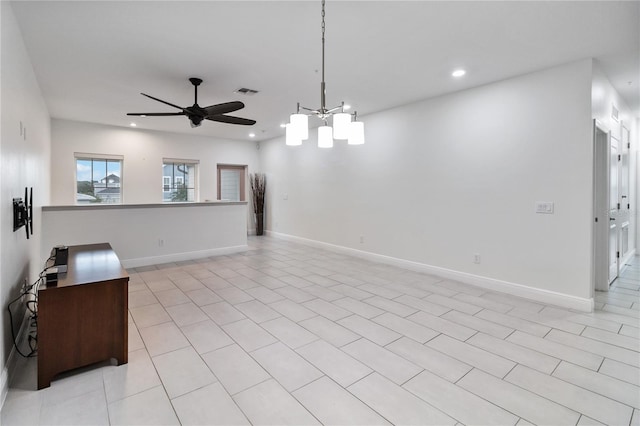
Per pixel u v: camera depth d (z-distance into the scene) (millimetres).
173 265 5395
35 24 2680
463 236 4359
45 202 5000
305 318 3201
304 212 7324
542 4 2363
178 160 7609
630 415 1843
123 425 1773
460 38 2906
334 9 2451
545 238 3615
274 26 2719
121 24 2693
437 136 4617
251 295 3879
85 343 2246
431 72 3693
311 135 7008
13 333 2391
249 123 4398
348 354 2518
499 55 3238
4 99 2164
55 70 3648
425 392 2053
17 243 2611
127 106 5160
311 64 3508
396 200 5234
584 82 3311
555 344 2662
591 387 2098
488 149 4062
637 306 3510
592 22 2617
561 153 3471
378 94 4520
